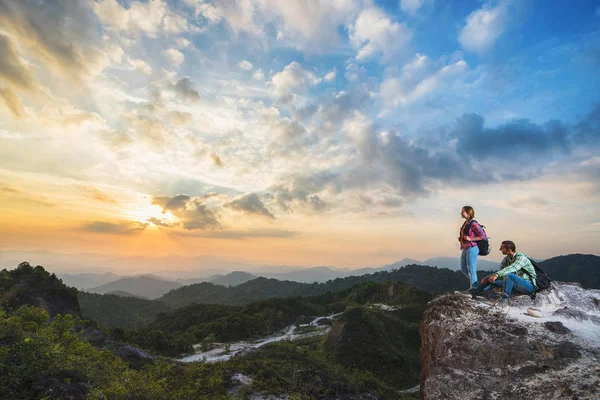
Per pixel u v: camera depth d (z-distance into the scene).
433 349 7.61
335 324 50.06
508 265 7.68
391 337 53.09
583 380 5.22
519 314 7.05
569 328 6.34
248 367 19.67
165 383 14.87
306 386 19.19
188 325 81.56
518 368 5.98
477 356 6.48
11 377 6.20
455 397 6.05
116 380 9.96
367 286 116.69
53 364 7.30
